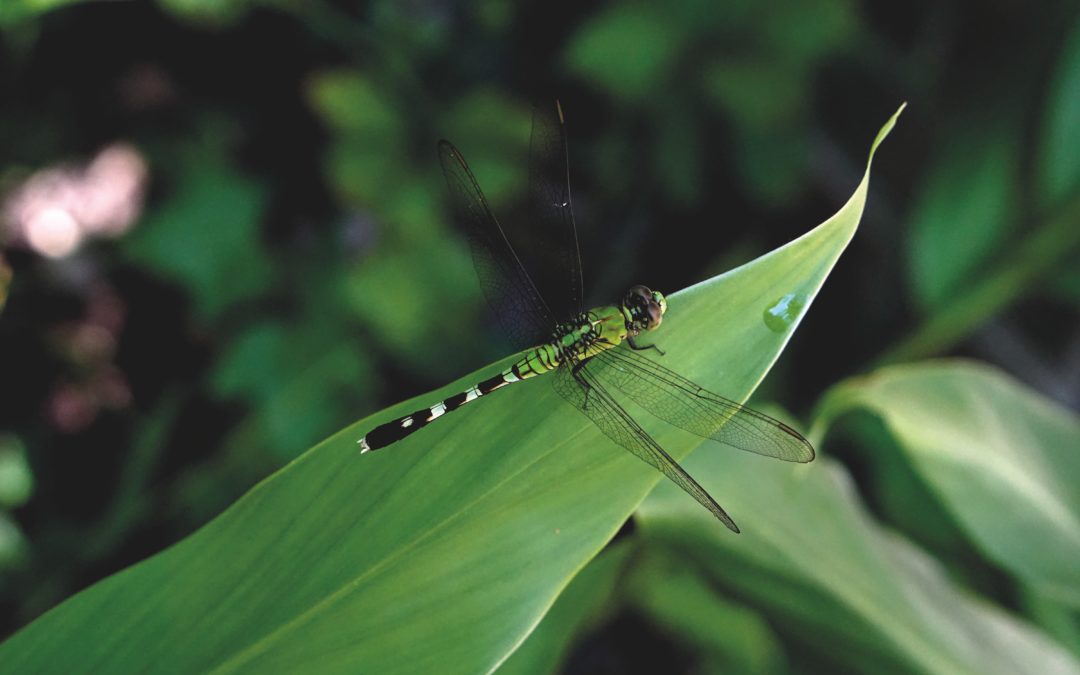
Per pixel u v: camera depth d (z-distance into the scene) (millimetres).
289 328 699
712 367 461
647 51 721
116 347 749
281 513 459
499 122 707
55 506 680
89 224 752
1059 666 512
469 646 452
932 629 501
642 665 695
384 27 774
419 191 693
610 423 458
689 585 567
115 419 727
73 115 773
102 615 458
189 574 459
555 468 457
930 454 522
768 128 766
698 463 508
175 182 756
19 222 747
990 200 600
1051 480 527
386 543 456
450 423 460
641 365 463
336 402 682
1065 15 598
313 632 454
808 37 718
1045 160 586
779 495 509
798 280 459
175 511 666
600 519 455
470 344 705
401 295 667
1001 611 522
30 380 725
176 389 723
